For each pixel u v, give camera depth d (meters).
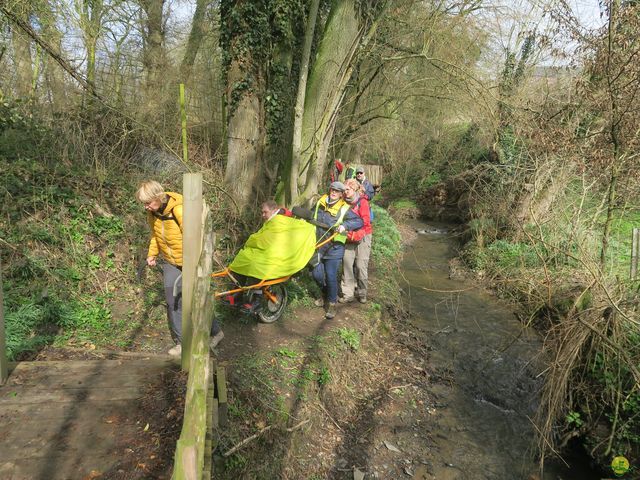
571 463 5.27
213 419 3.39
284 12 8.25
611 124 6.25
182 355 3.60
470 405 6.05
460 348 7.41
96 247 6.16
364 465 4.70
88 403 3.19
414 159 22.03
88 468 2.60
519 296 9.17
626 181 6.80
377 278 9.19
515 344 7.51
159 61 12.05
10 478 2.49
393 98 12.16
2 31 8.49
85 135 8.15
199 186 3.24
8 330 4.39
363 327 6.69
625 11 5.90
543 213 9.27
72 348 4.51
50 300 5.07
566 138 7.07
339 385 5.55
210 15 13.39
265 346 5.42
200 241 3.36
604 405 5.51
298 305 6.77
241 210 8.45
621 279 6.57
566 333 6.00
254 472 3.89
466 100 11.38
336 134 12.66
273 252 5.33
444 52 11.16
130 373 3.62
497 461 5.10
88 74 9.76
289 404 4.66
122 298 5.70
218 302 6.10
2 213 5.74
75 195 6.64
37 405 3.14
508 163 11.00
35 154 7.17
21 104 7.93
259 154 8.67
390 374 6.40
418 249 13.91
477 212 12.82
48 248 5.71
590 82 6.74
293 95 8.95
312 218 6.23
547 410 5.89
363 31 8.13
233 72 8.37
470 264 11.38
